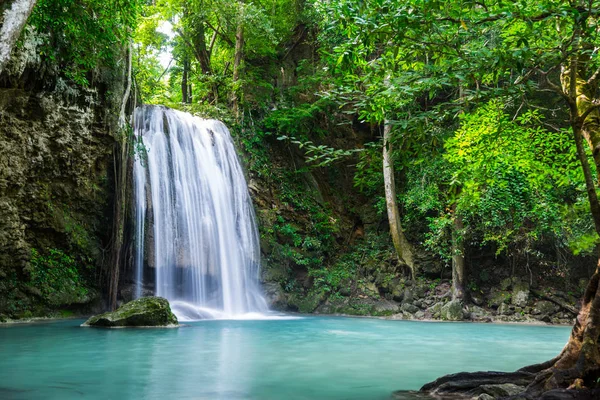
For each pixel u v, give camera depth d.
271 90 25.95
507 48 4.87
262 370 7.29
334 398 5.52
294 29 27.03
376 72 5.56
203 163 20.48
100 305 16.75
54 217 15.69
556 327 16.77
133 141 17.50
